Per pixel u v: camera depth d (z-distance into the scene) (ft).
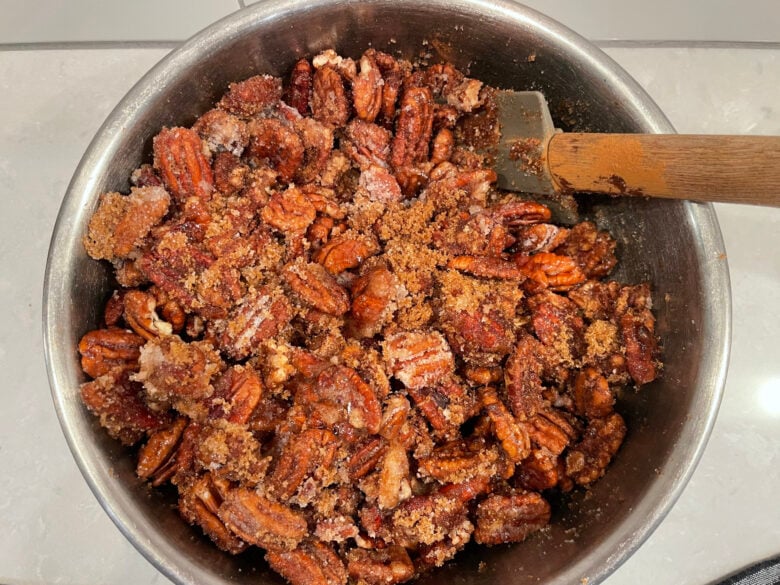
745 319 1.13
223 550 0.83
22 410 1.05
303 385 0.88
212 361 0.87
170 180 0.90
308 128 0.97
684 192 0.75
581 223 1.02
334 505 0.87
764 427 1.10
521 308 0.98
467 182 0.98
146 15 1.15
